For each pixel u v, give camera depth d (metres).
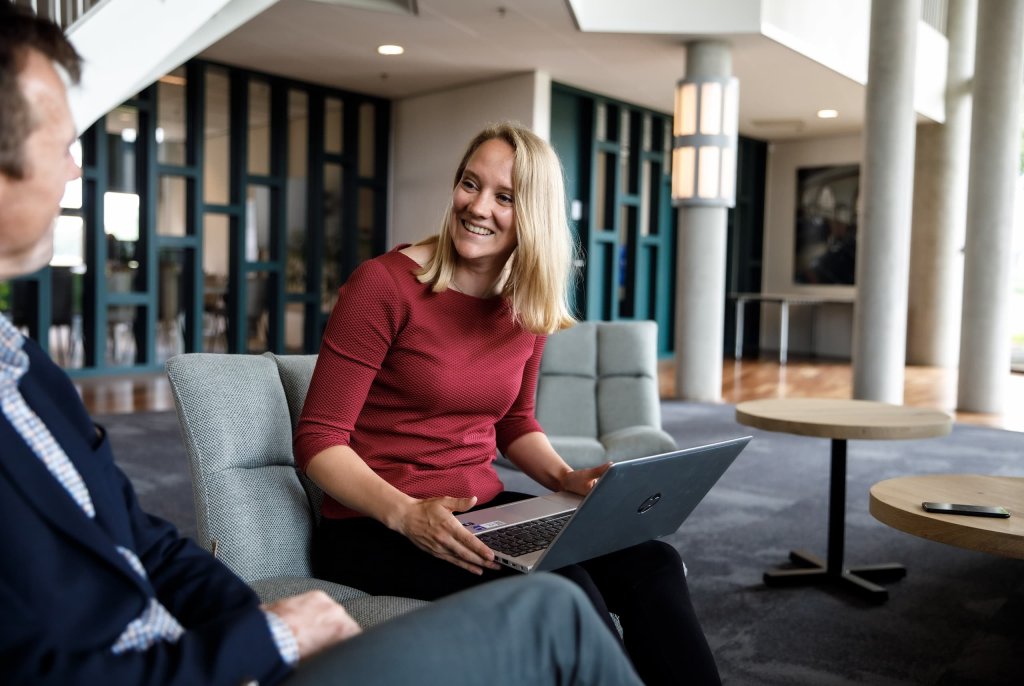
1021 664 2.44
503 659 0.83
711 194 7.38
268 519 1.70
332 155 9.45
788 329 12.55
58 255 7.75
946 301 10.87
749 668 2.39
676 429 6.18
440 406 1.71
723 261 7.64
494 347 1.76
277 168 8.98
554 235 1.74
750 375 9.58
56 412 0.87
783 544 3.54
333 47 7.68
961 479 2.36
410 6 6.53
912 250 11.07
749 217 12.45
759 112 10.42
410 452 1.70
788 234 12.52
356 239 9.78
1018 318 11.31
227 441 1.68
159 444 5.20
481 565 1.48
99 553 0.81
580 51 7.74
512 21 6.86
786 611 2.82
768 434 6.04
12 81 0.77
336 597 1.54
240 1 5.90
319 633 0.92
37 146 0.79
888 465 5.11
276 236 9.09
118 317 8.16
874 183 7.25
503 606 0.86
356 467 1.58
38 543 0.78
